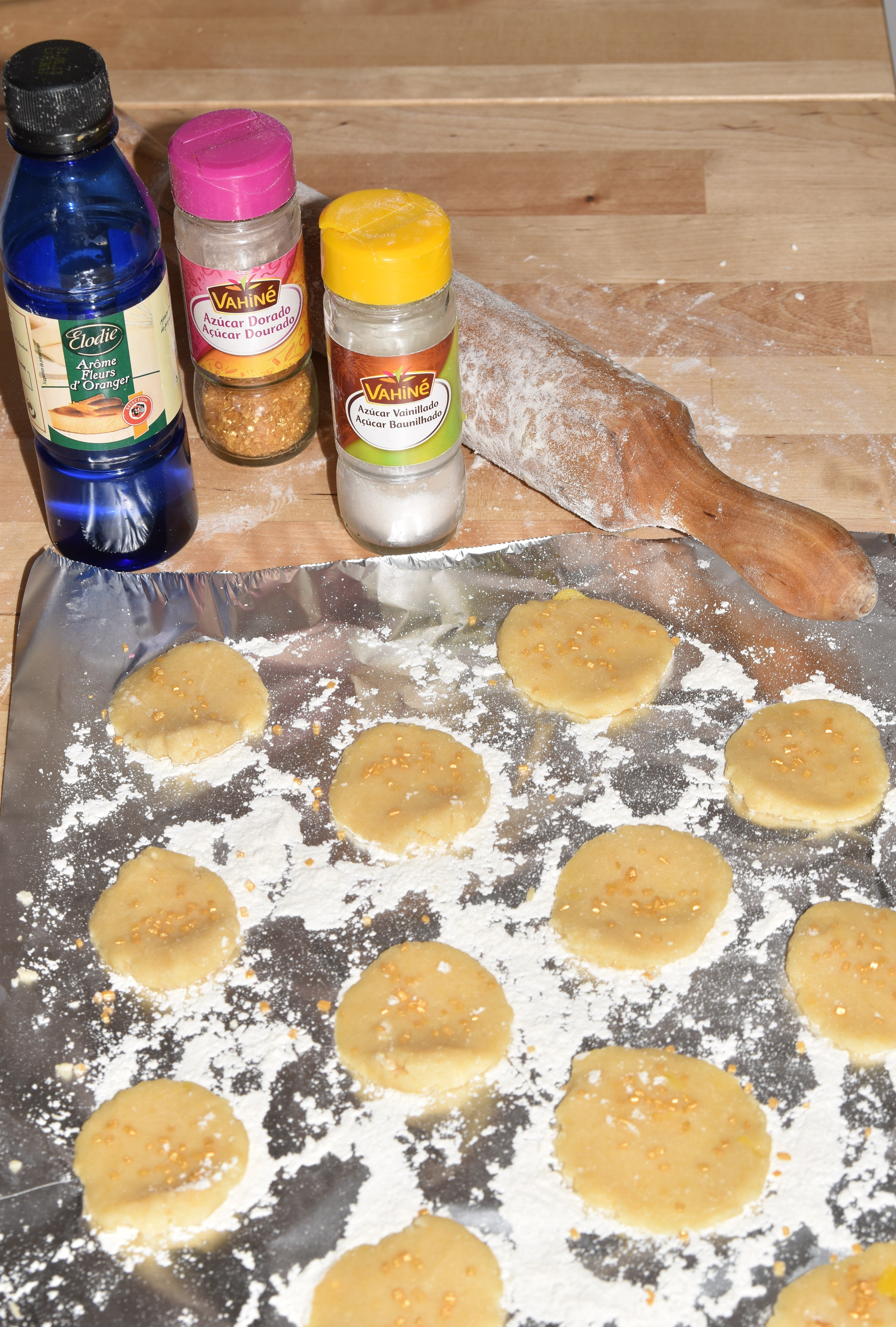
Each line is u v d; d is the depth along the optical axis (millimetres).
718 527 717
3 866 666
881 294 817
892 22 934
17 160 712
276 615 725
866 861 667
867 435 770
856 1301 590
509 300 807
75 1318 590
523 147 879
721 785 685
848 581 696
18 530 752
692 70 912
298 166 867
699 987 644
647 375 789
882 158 871
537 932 656
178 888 663
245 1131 620
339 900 663
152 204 686
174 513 734
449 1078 626
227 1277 597
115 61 916
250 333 724
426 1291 594
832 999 639
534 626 720
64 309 663
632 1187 609
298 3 954
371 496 725
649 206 854
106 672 709
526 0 955
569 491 737
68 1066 629
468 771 688
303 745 696
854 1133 616
